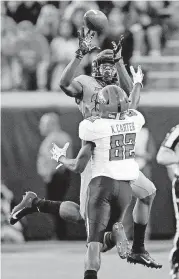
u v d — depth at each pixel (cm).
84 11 4919
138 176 2273
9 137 4469
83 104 2347
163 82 4941
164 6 5331
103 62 2348
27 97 4484
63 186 4400
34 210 2430
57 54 4781
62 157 2259
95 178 2186
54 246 4150
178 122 4453
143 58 4931
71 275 3003
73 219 2380
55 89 4734
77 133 4450
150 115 4444
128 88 2381
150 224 4469
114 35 4588
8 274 3038
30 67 4828
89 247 2138
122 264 3353
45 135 4438
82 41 2250
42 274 3042
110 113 2189
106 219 2162
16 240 4291
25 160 4472
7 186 4484
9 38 4878
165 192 4466
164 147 2352
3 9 5122
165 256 3631
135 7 5075
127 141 2208
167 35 5175
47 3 5156
